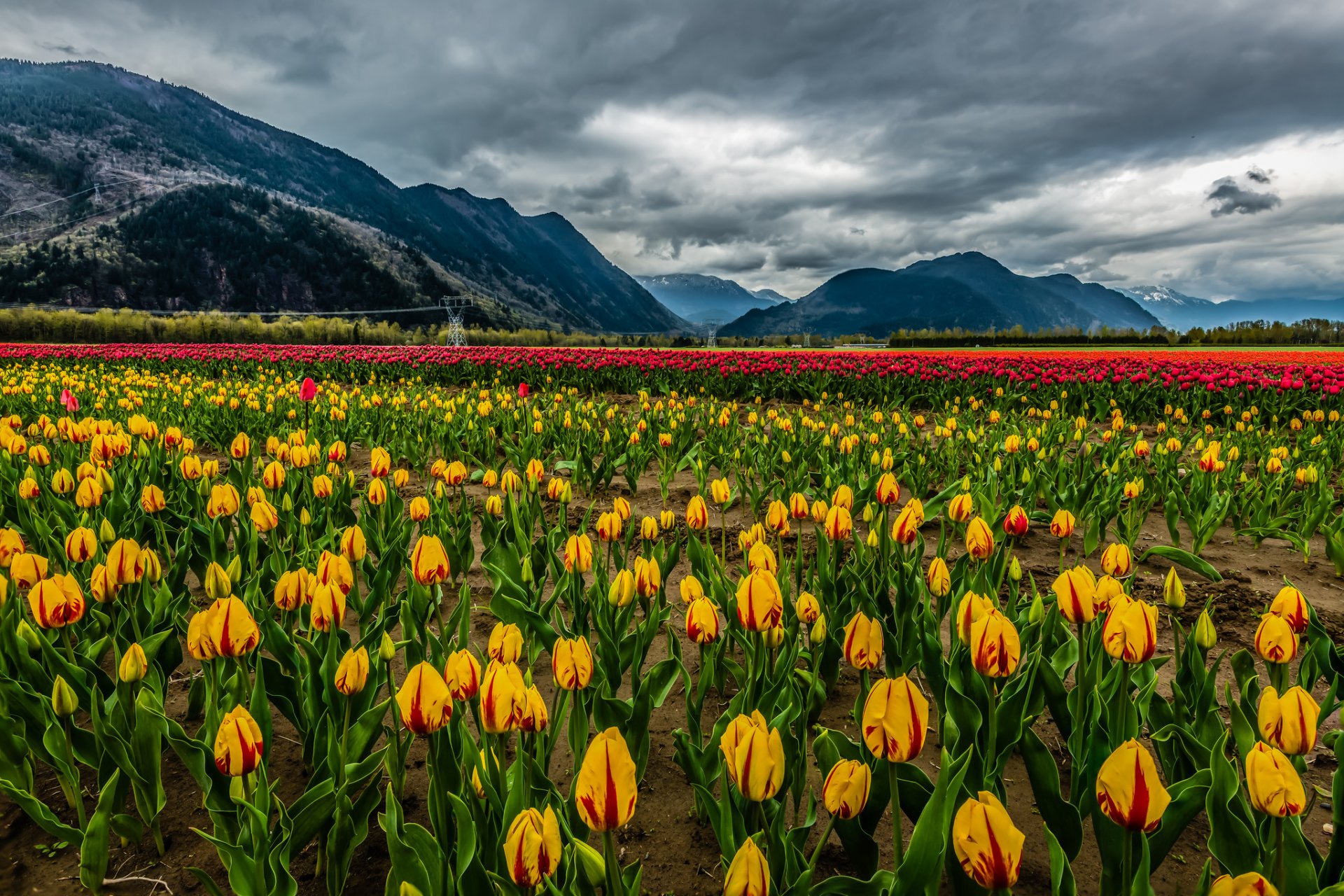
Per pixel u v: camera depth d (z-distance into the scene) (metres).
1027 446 9.47
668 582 6.62
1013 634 2.67
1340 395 16.05
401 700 2.46
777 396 23.28
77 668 3.52
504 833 2.49
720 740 3.31
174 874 3.20
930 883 2.16
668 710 4.58
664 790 3.83
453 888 2.44
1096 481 7.79
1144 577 6.88
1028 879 3.19
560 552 7.30
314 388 11.42
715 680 4.55
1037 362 24.36
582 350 30.77
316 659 3.61
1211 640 3.48
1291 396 17.00
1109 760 2.03
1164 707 3.51
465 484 10.73
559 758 4.06
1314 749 4.11
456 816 2.44
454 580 5.73
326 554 3.80
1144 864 2.19
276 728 4.39
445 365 27.88
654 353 28.14
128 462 7.81
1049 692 3.37
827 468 9.09
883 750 2.14
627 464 9.71
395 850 2.35
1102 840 2.58
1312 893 2.26
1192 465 9.22
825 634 3.74
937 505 7.46
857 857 2.70
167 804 3.66
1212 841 2.47
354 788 3.57
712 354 28.33
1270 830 2.43
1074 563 7.33
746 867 1.87
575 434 11.59
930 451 10.11
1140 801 2.00
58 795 3.73
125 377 23.05
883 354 28.47
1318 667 3.78
